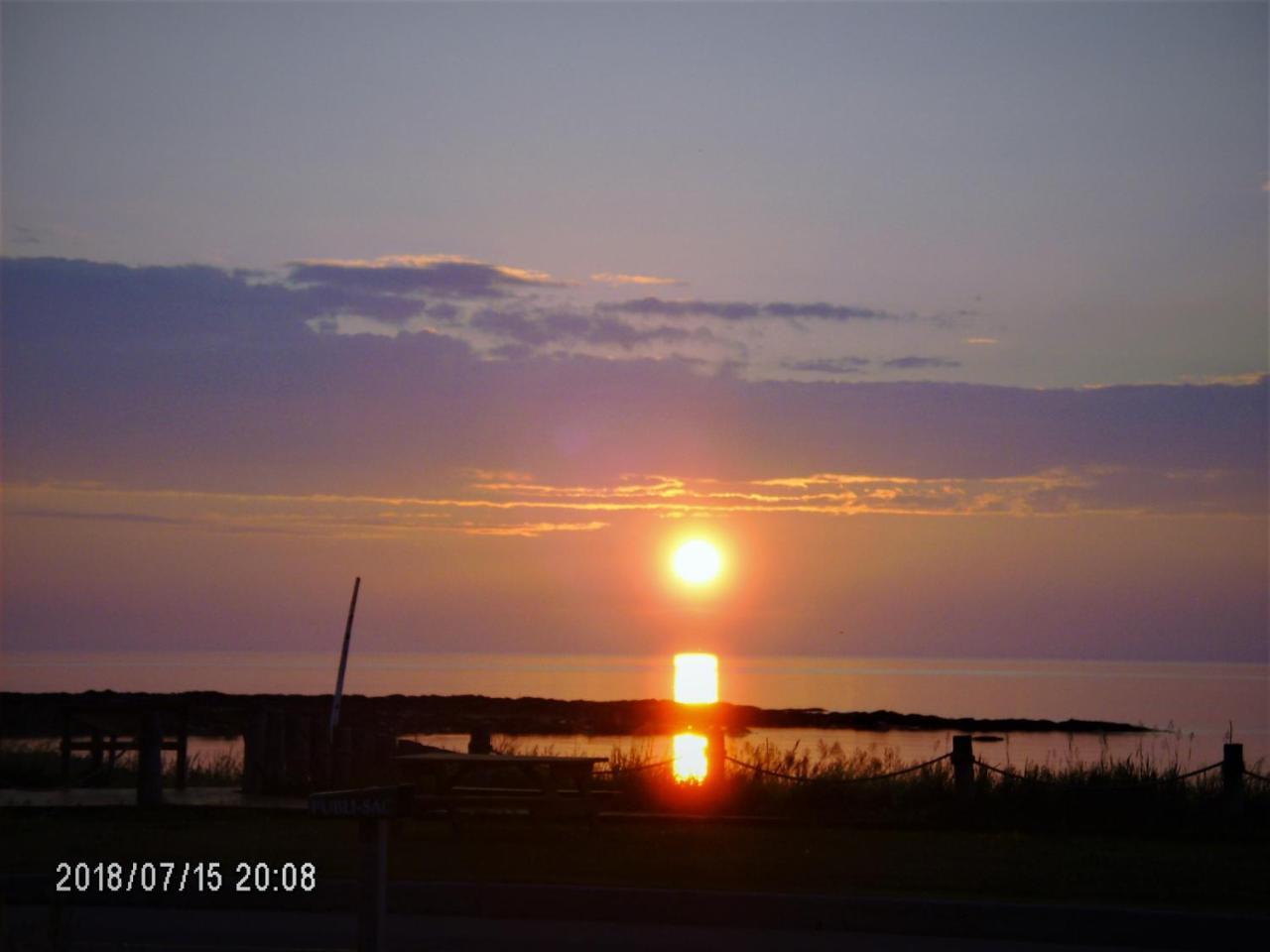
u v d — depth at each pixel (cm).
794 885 1420
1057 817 1978
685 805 2127
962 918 1251
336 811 977
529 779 1948
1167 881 1443
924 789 2158
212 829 1831
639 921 1316
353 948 1175
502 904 1355
